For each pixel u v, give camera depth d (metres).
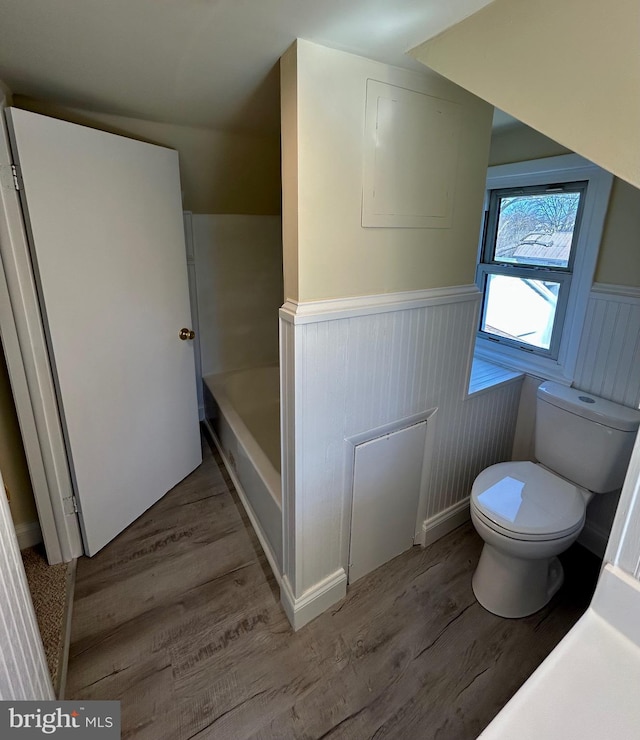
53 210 1.50
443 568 1.84
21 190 1.41
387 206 1.33
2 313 1.50
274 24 0.98
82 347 1.69
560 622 1.60
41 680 0.87
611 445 1.60
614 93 0.76
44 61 1.22
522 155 2.00
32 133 1.40
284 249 1.29
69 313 1.61
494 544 1.54
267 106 1.62
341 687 1.37
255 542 1.98
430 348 1.62
